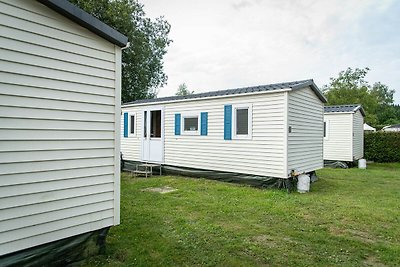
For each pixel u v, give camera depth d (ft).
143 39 68.74
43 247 9.57
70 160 10.31
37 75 9.46
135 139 37.63
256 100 26.14
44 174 9.56
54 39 9.93
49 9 9.80
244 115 27.17
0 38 8.59
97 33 11.14
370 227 15.29
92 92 11.08
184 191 23.77
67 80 10.28
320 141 31.30
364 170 39.78
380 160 50.37
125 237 13.16
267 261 11.04
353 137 43.34
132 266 10.40
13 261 8.80
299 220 16.35
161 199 20.81
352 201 21.04
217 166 29.17
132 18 67.92
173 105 33.32
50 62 9.81
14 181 8.80
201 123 30.50
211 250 11.97
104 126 11.48
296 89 25.12
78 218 10.52
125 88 68.95
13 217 8.77
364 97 88.07
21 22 9.07
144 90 73.82
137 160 37.29
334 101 90.33
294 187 25.40
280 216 17.03
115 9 58.80
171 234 13.69
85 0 54.54
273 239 13.41
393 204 20.24
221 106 28.78
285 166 24.14
